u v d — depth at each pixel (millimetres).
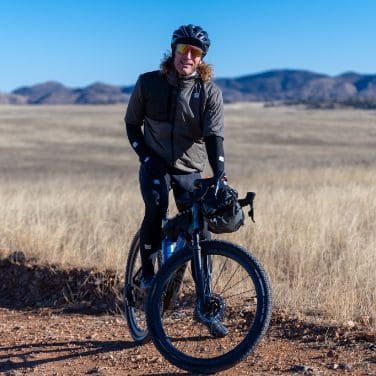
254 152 50938
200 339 5363
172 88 4953
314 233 8609
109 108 140250
